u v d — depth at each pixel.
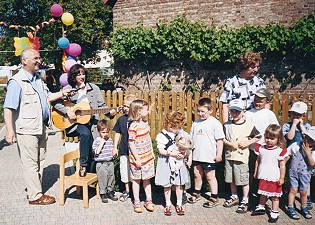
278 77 11.83
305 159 4.85
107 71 22.17
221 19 12.68
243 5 12.27
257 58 5.19
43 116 5.54
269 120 5.20
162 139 5.05
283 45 11.54
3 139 10.72
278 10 11.76
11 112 5.21
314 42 11.09
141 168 5.11
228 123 5.23
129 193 5.91
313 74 11.36
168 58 13.40
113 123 9.54
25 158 5.44
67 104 5.90
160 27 13.12
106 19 19.84
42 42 18.25
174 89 13.43
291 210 4.95
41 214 5.14
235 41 12.02
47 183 6.52
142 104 5.15
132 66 14.17
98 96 6.14
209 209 5.27
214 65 12.64
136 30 13.53
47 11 18.94
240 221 4.84
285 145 4.91
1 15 21.94
